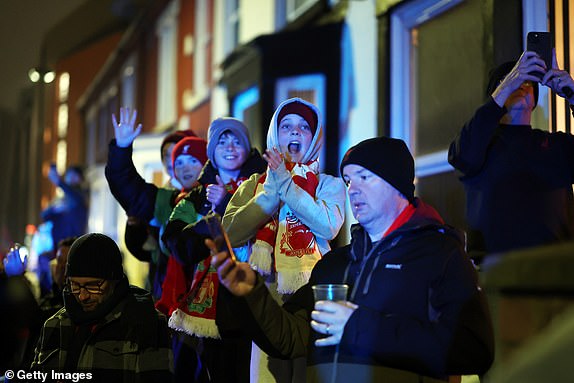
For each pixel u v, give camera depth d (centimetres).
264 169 424
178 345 427
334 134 757
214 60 1168
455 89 563
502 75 379
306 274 358
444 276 269
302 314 299
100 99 1925
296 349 288
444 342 255
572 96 343
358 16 717
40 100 2250
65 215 1162
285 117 382
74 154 2109
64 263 490
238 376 408
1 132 2514
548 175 352
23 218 2436
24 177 2439
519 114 364
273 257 369
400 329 258
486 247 358
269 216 361
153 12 1496
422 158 599
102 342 346
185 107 1314
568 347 127
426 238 276
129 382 342
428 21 608
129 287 362
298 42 796
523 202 348
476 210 362
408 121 629
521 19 472
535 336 140
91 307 347
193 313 400
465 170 361
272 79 814
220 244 265
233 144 421
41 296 591
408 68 632
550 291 144
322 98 773
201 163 479
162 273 487
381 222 289
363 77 700
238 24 1091
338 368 269
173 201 482
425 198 593
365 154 286
